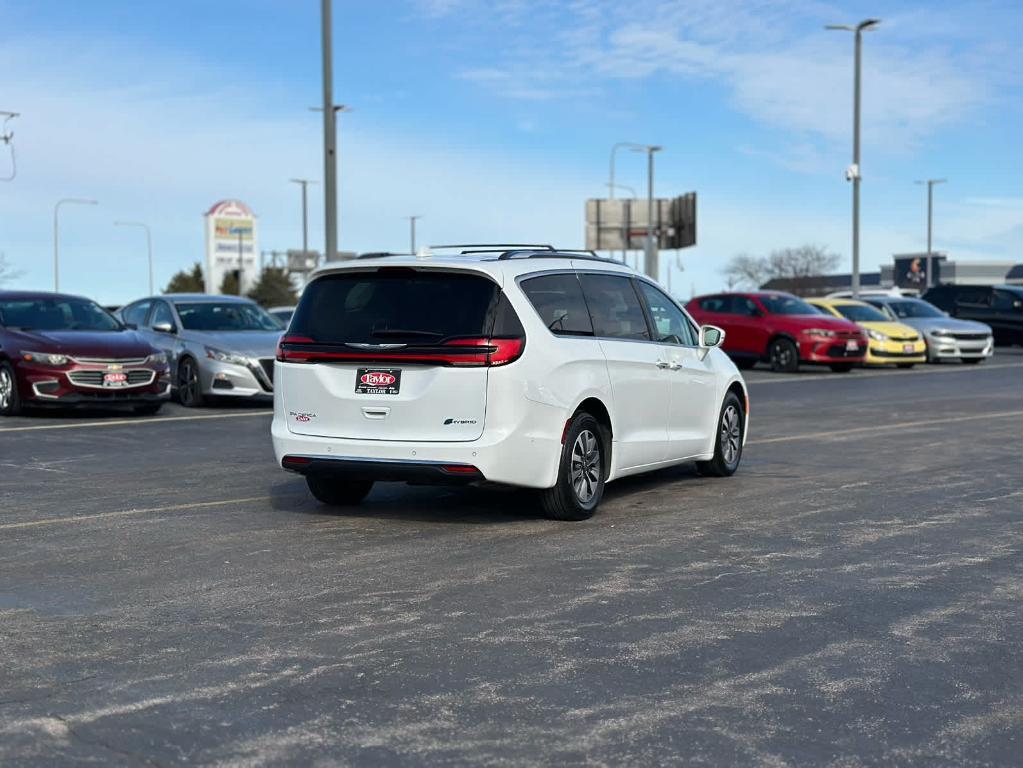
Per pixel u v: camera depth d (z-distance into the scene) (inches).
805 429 534.9
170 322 693.3
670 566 254.7
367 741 153.6
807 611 217.8
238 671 182.4
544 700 169.3
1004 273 3786.9
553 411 299.3
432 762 146.8
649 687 175.2
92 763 146.2
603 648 194.2
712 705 167.5
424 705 167.2
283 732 156.7
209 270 3545.8
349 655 190.4
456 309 294.2
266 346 661.9
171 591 233.3
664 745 152.5
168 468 411.2
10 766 145.0
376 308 301.4
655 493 356.8
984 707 167.2
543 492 305.9
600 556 265.0
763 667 184.9
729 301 1045.8
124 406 655.8
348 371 301.1
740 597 227.8
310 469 305.6
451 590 233.1
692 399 367.9
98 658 189.3
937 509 324.8
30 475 394.6
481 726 159.0
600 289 335.0
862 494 351.3
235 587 236.5
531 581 240.8
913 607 221.0
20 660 188.2
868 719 162.2
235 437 507.5
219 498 346.9
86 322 639.1
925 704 168.2
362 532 294.2
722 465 388.5
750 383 863.7
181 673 181.5
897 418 586.9
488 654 190.9
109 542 281.6
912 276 3430.1
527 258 312.2
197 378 658.2
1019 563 257.8
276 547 275.7
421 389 292.8
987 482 372.8
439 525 303.7
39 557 265.1
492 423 289.1
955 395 737.0
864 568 252.8
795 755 149.5
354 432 300.0
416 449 292.0
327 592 232.1
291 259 2940.5
